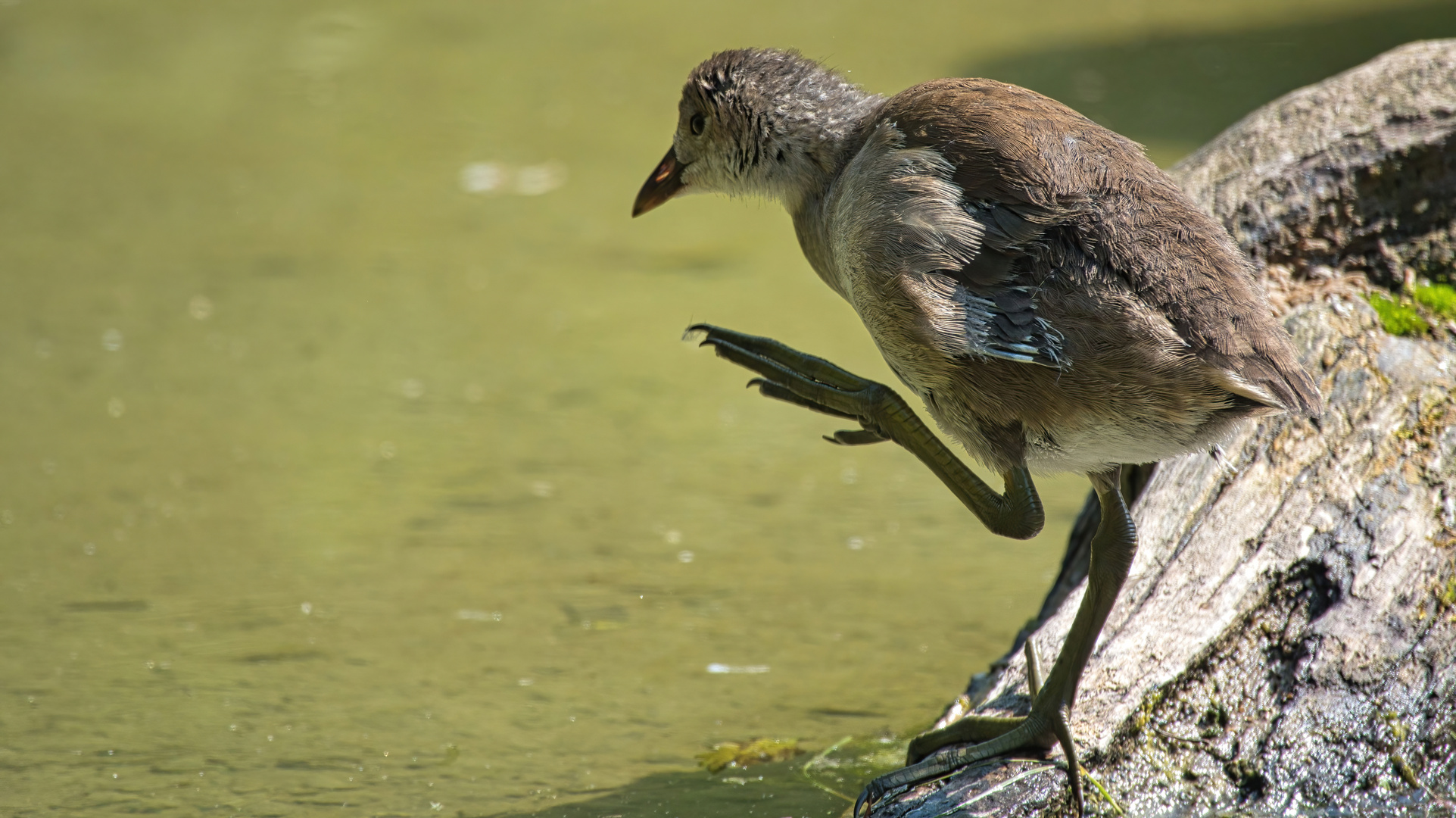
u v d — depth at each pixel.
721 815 6.78
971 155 6.20
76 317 14.40
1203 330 5.66
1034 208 5.99
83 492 10.85
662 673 8.40
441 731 7.70
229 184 18.55
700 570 9.80
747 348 7.35
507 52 24.39
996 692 6.94
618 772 7.27
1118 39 23.42
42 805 6.86
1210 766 6.48
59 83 22.70
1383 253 8.12
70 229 16.91
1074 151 6.12
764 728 7.73
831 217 7.04
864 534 10.41
